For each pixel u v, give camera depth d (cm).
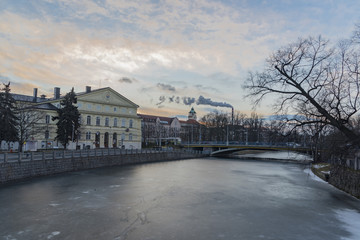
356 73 1642
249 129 9681
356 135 1645
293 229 1366
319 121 1745
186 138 11512
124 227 1342
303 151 4625
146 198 2008
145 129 10725
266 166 5075
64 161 3269
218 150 7969
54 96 6756
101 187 2420
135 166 4522
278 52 1847
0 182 2331
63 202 1825
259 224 1434
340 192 2422
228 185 2712
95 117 6694
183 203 1873
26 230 1280
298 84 1759
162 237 1220
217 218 1528
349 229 1384
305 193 2352
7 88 4338
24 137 4544
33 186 2339
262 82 1897
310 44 1766
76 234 1238
